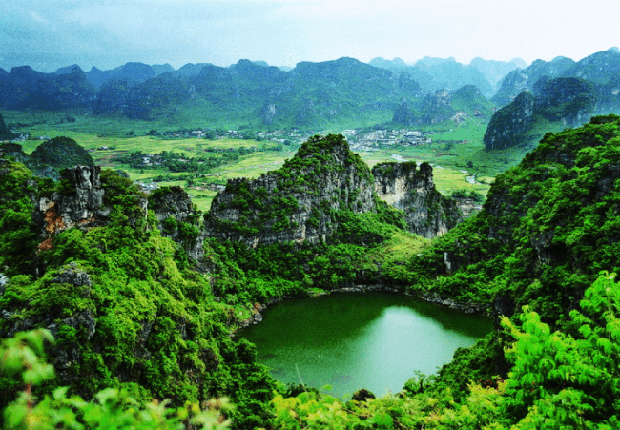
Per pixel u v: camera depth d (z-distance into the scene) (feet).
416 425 117.91
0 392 130.62
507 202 441.27
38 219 236.02
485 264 428.97
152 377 188.65
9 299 170.19
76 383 158.10
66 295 170.60
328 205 512.63
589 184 254.06
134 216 252.42
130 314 193.57
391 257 493.36
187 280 289.53
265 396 235.81
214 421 37.91
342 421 69.56
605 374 72.33
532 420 72.90
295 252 471.21
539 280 234.79
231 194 457.68
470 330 358.23
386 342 333.21
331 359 304.30
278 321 379.76
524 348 78.59
